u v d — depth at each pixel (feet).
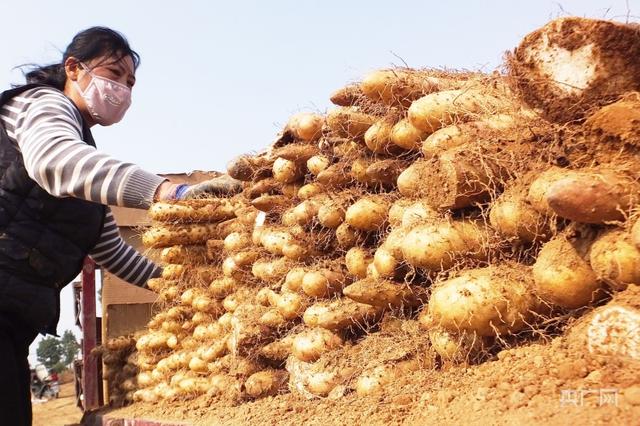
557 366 6.19
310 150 12.16
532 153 7.71
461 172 7.84
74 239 11.93
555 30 7.21
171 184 10.86
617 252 6.06
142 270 16.39
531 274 7.41
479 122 8.66
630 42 6.78
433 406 6.75
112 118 13.28
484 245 7.91
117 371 19.03
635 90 6.93
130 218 20.20
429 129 9.23
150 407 15.49
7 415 10.82
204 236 15.75
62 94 11.84
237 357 12.05
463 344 7.80
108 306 19.66
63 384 81.61
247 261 13.79
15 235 11.04
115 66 12.98
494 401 6.10
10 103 11.51
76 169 10.27
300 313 11.56
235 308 14.20
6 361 10.91
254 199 13.64
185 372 15.30
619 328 5.73
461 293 7.25
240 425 9.51
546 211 7.06
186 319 16.21
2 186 11.07
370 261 10.38
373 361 9.09
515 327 7.25
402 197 10.00
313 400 9.87
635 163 6.50
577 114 7.29
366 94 10.04
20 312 11.05
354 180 11.37
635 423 4.78
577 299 6.62
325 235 11.62
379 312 10.07
